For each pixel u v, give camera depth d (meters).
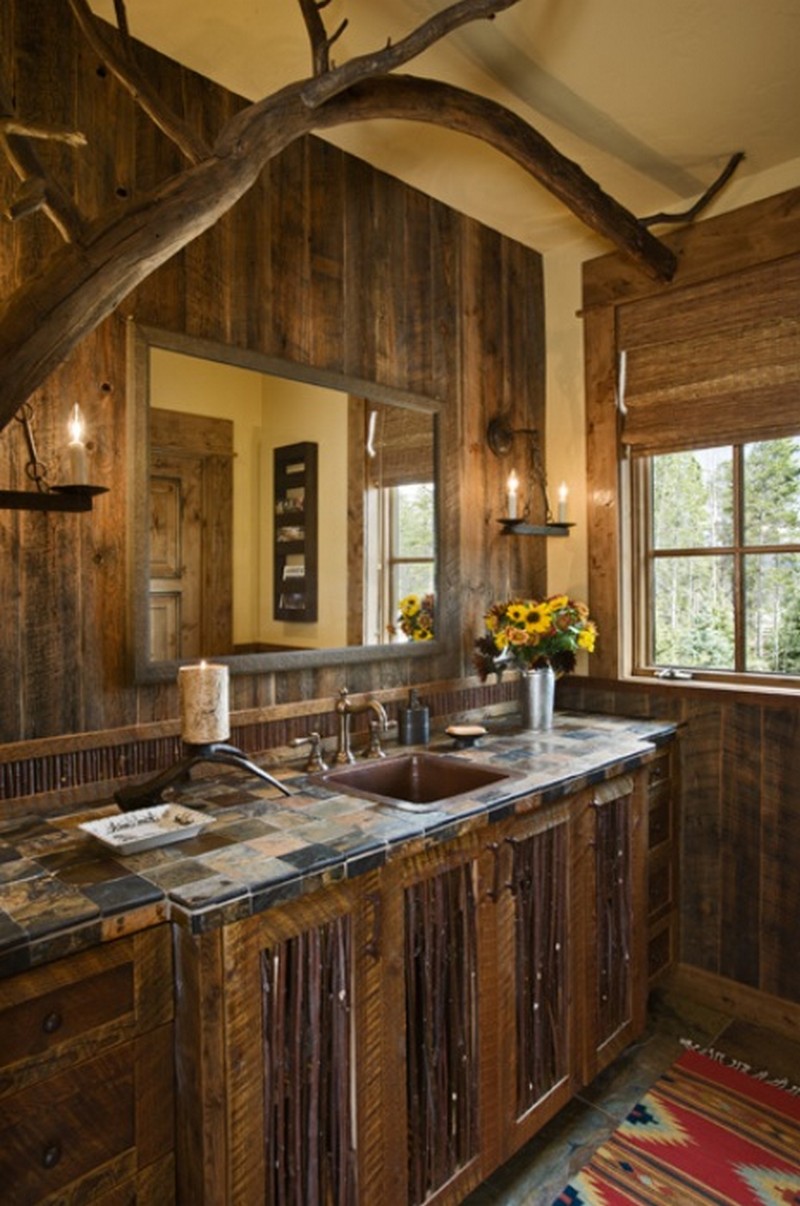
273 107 1.53
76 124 1.69
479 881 1.71
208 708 1.61
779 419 2.42
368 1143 1.45
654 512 2.84
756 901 2.48
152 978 1.21
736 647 2.62
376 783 2.10
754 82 2.01
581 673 2.96
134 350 1.76
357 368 2.29
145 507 1.78
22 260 1.59
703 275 2.59
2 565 1.59
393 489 2.38
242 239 2.00
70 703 1.68
